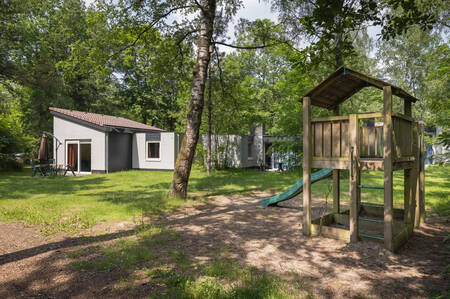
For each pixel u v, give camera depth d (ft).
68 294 9.46
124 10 29.32
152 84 40.24
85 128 59.31
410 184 16.94
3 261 12.37
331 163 15.70
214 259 12.55
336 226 19.04
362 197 27.35
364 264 11.95
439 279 10.37
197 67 27.84
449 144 15.80
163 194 28.99
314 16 13.05
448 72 32.81
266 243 14.90
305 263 12.10
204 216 21.44
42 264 12.00
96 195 30.04
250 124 75.92
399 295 9.24
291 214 22.21
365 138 18.29
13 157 63.52
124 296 9.26
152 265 11.76
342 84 16.98
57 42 71.87
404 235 14.76
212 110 56.34
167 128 113.60
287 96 60.85
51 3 73.67
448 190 30.60
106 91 89.04
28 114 77.82
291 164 58.80
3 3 46.03
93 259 12.51
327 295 9.25
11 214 20.89
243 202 27.40
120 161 61.57
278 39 29.09
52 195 29.89
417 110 68.80
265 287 9.52
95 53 31.99
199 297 8.94
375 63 76.43
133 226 18.35
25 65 52.01
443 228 17.56
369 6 13.29
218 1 31.73
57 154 61.77
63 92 55.31
